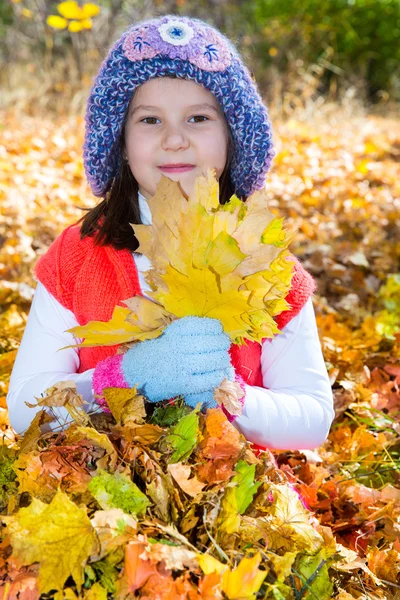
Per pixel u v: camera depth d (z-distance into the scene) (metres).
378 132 7.78
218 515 1.40
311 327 1.80
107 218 1.78
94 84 1.79
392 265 4.43
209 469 1.45
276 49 9.95
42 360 1.74
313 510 1.99
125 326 1.49
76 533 1.29
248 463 1.51
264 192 1.45
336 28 10.23
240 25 10.44
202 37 1.69
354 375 2.80
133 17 9.02
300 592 1.41
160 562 1.27
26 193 4.96
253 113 1.78
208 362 1.46
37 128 6.82
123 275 1.74
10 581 1.34
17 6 9.16
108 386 1.54
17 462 1.51
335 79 10.21
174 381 1.47
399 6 10.46
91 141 1.80
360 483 2.27
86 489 1.42
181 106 1.70
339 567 1.57
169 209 1.47
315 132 7.50
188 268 1.43
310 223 4.94
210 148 1.72
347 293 4.05
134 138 1.73
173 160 1.70
